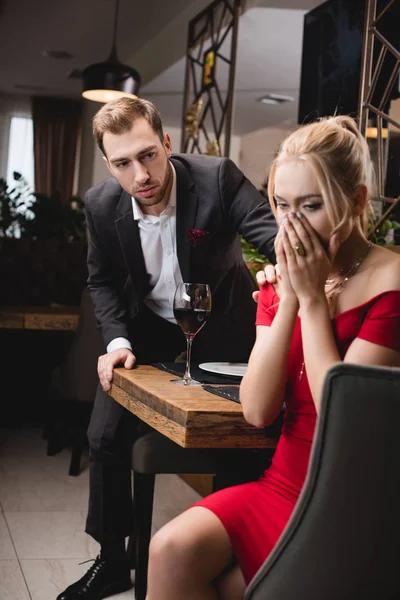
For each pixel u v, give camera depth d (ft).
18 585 7.93
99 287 8.04
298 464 4.41
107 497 7.73
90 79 18.84
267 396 4.58
